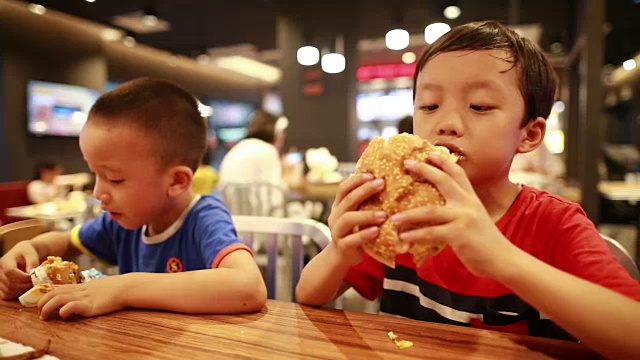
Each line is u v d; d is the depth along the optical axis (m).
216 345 0.66
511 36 0.85
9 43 7.48
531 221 0.90
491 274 0.62
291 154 7.01
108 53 9.93
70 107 8.44
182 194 1.16
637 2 6.06
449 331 0.70
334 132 7.52
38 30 7.95
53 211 3.96
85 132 1.00
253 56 12.47
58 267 0.91
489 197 0.91
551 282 0.62
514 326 0.88
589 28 3.69
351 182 0.68
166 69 11.84
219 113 14.50
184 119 1.10
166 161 1.06
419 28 8.98
